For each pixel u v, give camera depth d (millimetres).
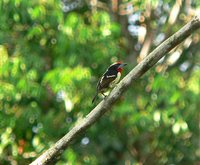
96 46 13516
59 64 12828
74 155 12961
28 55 13141
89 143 14836
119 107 13609
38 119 13359
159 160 16125
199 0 14148
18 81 12672
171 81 13344
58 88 12188
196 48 16422
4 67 12461
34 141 13219
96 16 13562
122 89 7254
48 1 13195
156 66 14914
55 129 13711
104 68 13898
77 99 13164
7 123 13305
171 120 13312
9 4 12789
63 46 12938
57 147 7551
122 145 15641
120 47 14695
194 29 6840
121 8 16125
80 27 12992
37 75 13320
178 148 16047
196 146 16094
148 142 15812
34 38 13883
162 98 13266
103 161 15297
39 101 13977
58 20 13117
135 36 16797
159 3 16031
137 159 16047
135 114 13461
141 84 14805
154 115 12969
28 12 12867
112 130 15078
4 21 12969
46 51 14078
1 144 12992
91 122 7395
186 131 14273
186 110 13438
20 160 13969
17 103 13492
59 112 14078
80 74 12328
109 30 13344
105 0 16859
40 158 7660
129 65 14422
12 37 13836
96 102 13414
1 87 12578
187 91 13344
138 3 13953
